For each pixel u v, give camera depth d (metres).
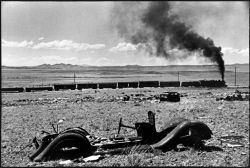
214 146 9.41
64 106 24.19
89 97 32.03
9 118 17.62
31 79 106.06
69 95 37.16
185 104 24.70
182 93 37.16
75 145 8.07
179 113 18.91
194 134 8.83
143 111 20.36
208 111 19.69
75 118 17.31
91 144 8.52
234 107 21.78
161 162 7.61
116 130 13.04
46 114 19.39
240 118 16.17
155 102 26.95
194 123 8.95
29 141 11.23
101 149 8.45
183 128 8.80
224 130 12.61
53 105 25.06
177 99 27.55
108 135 11.78
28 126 14.74
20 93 41.47
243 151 8.87
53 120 16.69
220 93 37.16
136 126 9.07
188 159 7.91
